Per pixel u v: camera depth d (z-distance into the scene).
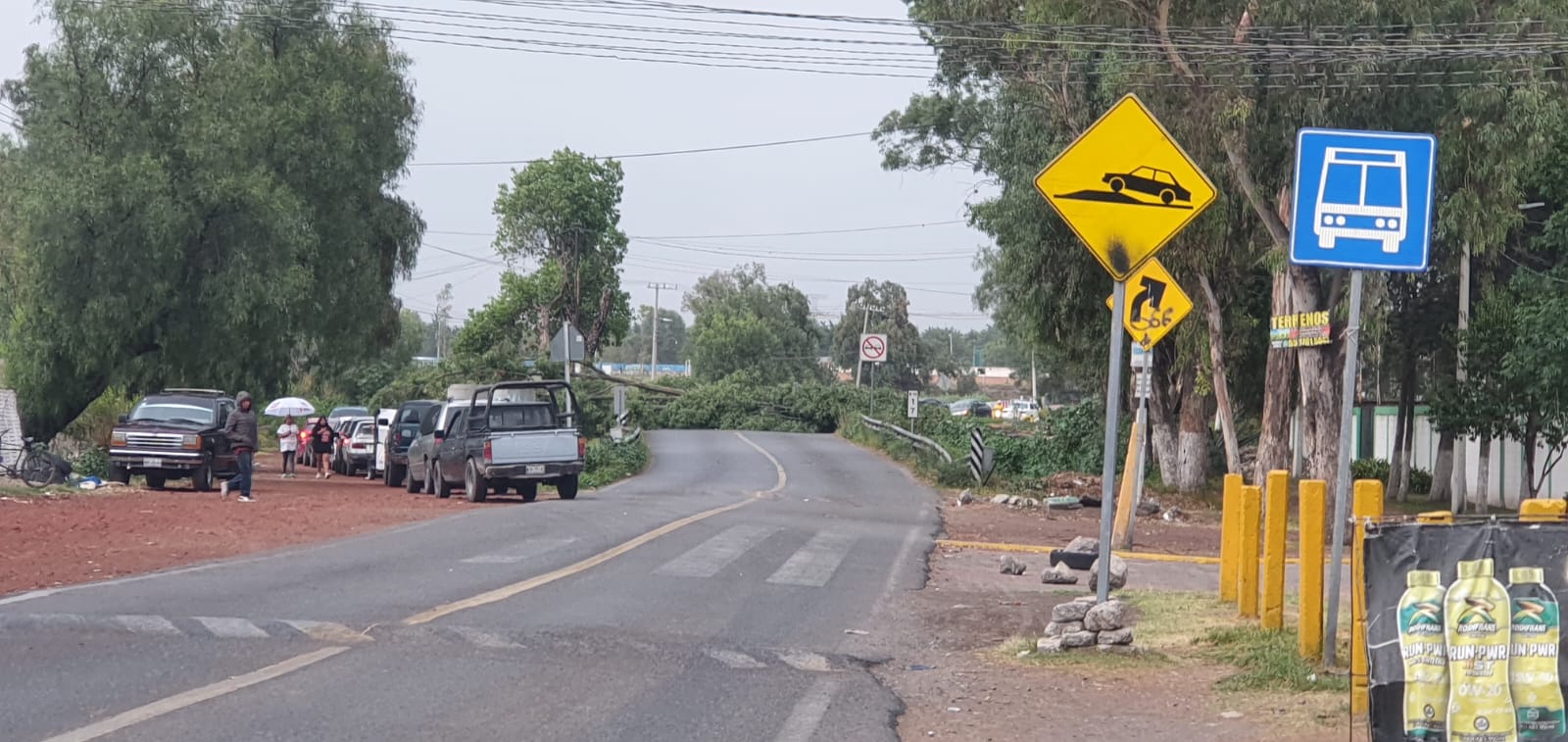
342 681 8.47
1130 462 19.62
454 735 7.25
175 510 21.58
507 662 9.29
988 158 33.72
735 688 8.77
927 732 7.77
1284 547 9.95
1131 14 24.59
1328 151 8.16
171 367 35.25
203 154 33.12
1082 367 37.22
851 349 115.62
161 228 32.22
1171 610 11.70
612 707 8.08
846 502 27.20
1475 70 22.17
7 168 34.00
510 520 20.12
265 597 11.77
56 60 33.44
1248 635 9.99
